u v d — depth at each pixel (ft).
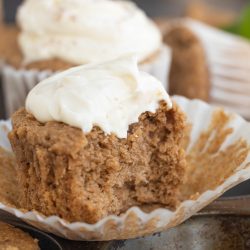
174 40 1.58
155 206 1.06
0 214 1.01
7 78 1.41
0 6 1.98
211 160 1.11
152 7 2.42
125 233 0.97
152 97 1.00
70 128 0.95
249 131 1.09
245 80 1.54
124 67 0.99
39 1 1.43
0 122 1.14
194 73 1.49
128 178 1.02
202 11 2.03
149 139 1.02
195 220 1.00
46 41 1.39
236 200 1.03
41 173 0.95
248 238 0.99
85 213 0.95
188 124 1.16
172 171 1.05
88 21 1.38
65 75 1.02
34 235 0.98
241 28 1.84
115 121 0.97
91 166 0.96
